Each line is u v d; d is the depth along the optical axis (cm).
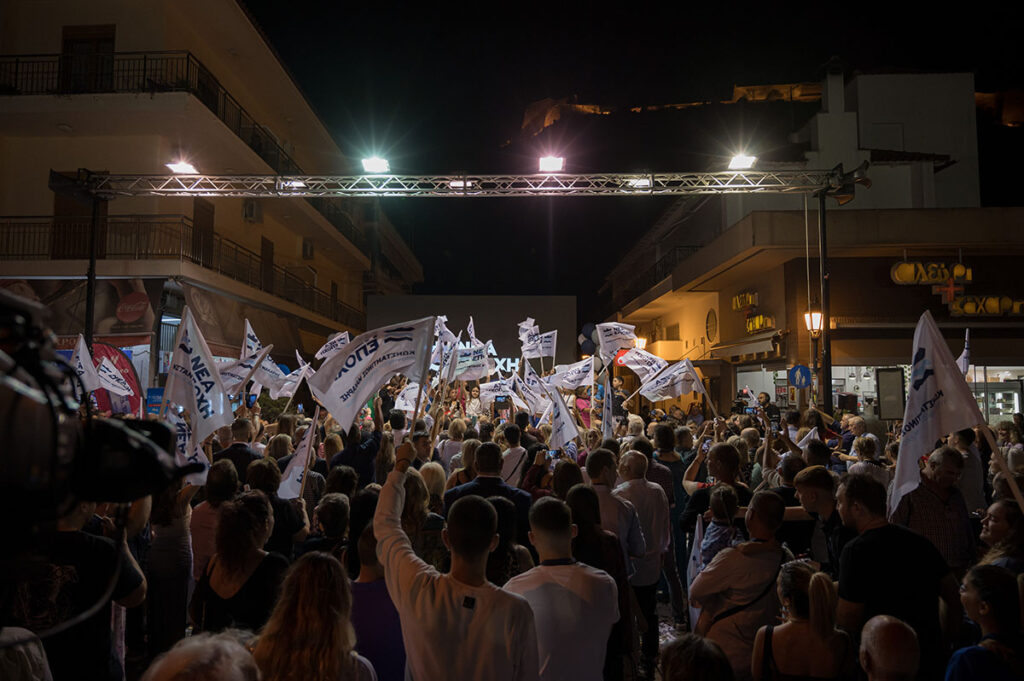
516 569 420
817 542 573
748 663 389
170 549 512
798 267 2186
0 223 1981
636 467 596
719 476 590
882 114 2833
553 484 536
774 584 401
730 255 2220
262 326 2462
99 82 2025
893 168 2638
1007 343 2138
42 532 142
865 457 688
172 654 174
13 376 134
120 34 2039
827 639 320
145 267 1883
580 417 1157
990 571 297
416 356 511
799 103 3155
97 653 333
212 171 2350
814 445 594
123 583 345
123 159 2050
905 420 442
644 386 1088
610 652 431
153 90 1903
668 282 3027
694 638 259
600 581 339
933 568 356
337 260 3897
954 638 363
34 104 1898
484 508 291
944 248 2098
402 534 317
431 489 578
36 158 2055
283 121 3064
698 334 3262
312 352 3425
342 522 462
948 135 2831
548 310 2666
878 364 2156
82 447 146
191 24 2216
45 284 1897
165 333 1955
